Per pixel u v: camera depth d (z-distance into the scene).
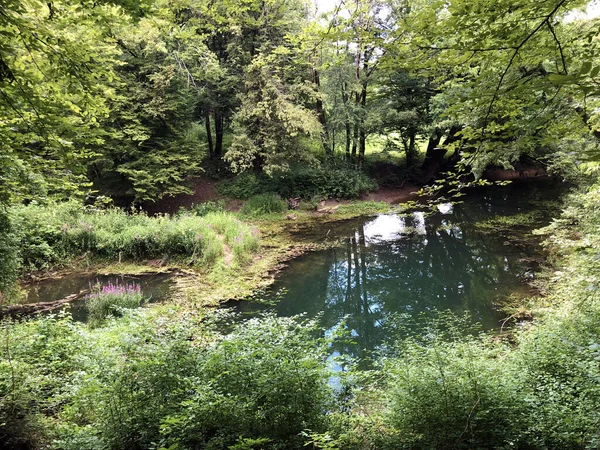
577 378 3.81
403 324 7.57
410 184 22.98
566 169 10.56
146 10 3.27
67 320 6.07
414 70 3.46
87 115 4.17
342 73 17.81
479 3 2.46
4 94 3.16
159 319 4.37
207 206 17.45
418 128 21.33
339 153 23.84
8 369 4.11
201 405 3.14
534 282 9.14
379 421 3.96
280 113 15.98
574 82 1.72
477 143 3.62
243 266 11.26
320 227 16.42
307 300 9.80
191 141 17.72
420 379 3.73
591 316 4.91
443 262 12.15
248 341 3.95
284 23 15.65
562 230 7.55
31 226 10.73
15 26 3.06
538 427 3.24
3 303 8.30
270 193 19.23
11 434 3.43
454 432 3.29
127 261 11.47
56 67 3.47
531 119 3.37
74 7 3.22
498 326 7.39
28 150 3.91
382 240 14.63
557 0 2.48
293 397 3.41
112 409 3.34
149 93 15.24
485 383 3.62
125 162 16.19
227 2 5.66
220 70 15.98
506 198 19.23
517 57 3.03
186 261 11.23
